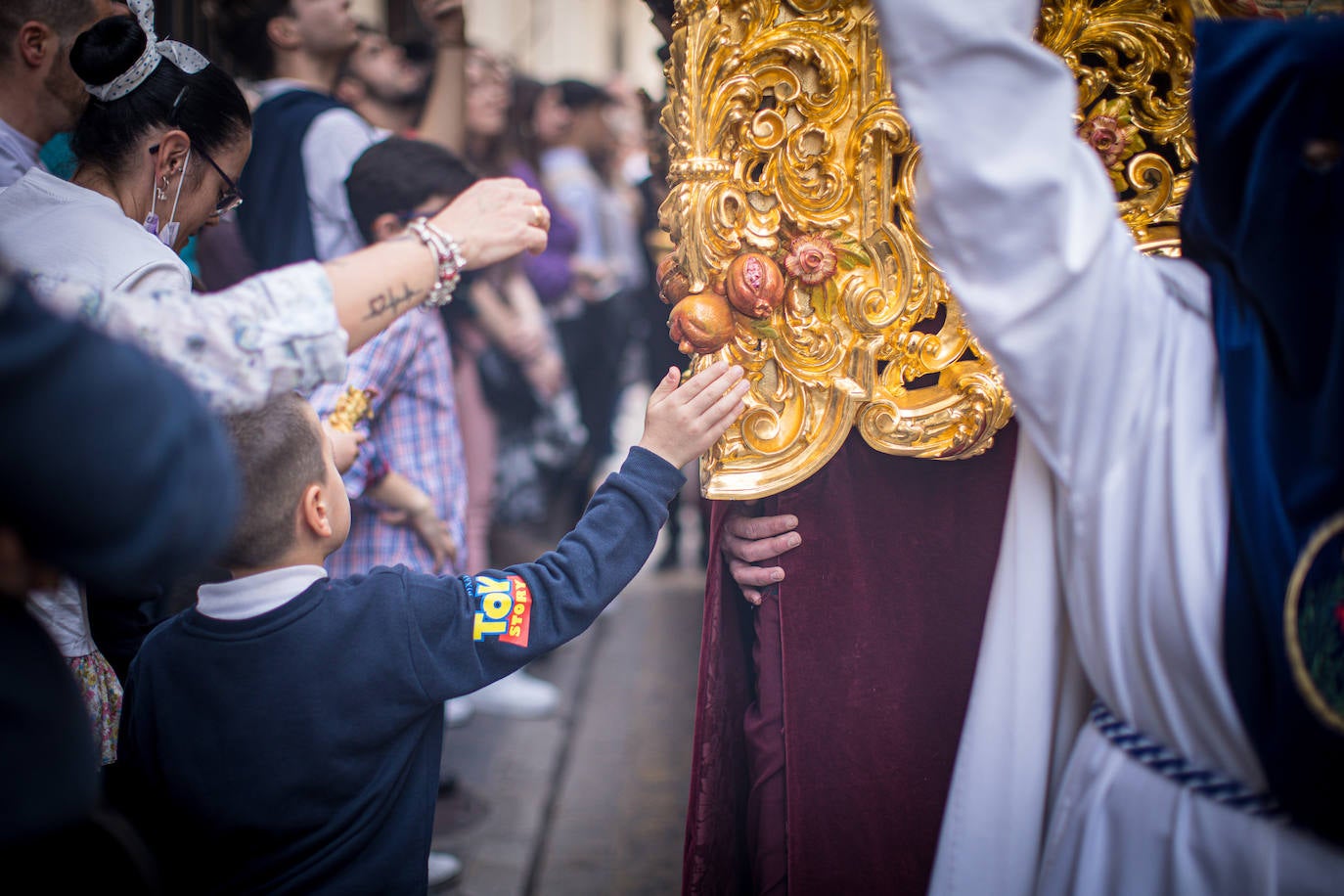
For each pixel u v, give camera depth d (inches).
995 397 46.2
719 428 46.8
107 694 52.4
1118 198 47.8
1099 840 36.9
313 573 43.8
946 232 35.2
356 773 42.9
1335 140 32.3
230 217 91.1
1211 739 34.2
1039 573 39.9
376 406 78.9
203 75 53.2
